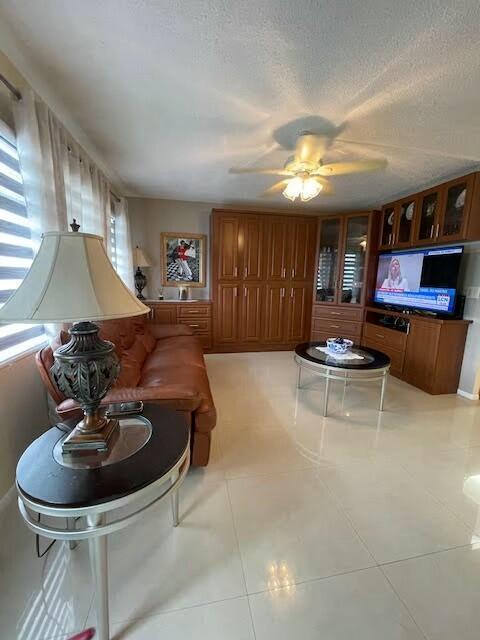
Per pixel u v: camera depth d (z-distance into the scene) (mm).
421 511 1518
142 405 1345
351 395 2971
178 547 1285
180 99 1750
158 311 4133
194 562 1219
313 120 1937
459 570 1215
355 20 1179
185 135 2199
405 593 1121
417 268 3422
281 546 1301
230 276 4270
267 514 1472
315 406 2709
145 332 3309
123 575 1161
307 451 2006
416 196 3340
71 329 986
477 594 1127
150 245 4336
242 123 2006
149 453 1014
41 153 1660
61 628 986
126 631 981
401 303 3664
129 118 1964
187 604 1066
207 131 2131
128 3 1132
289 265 4441
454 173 2910
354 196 3787
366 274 4086
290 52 1354
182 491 1611
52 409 1818
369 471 1818
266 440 2131
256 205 4445
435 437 2223
